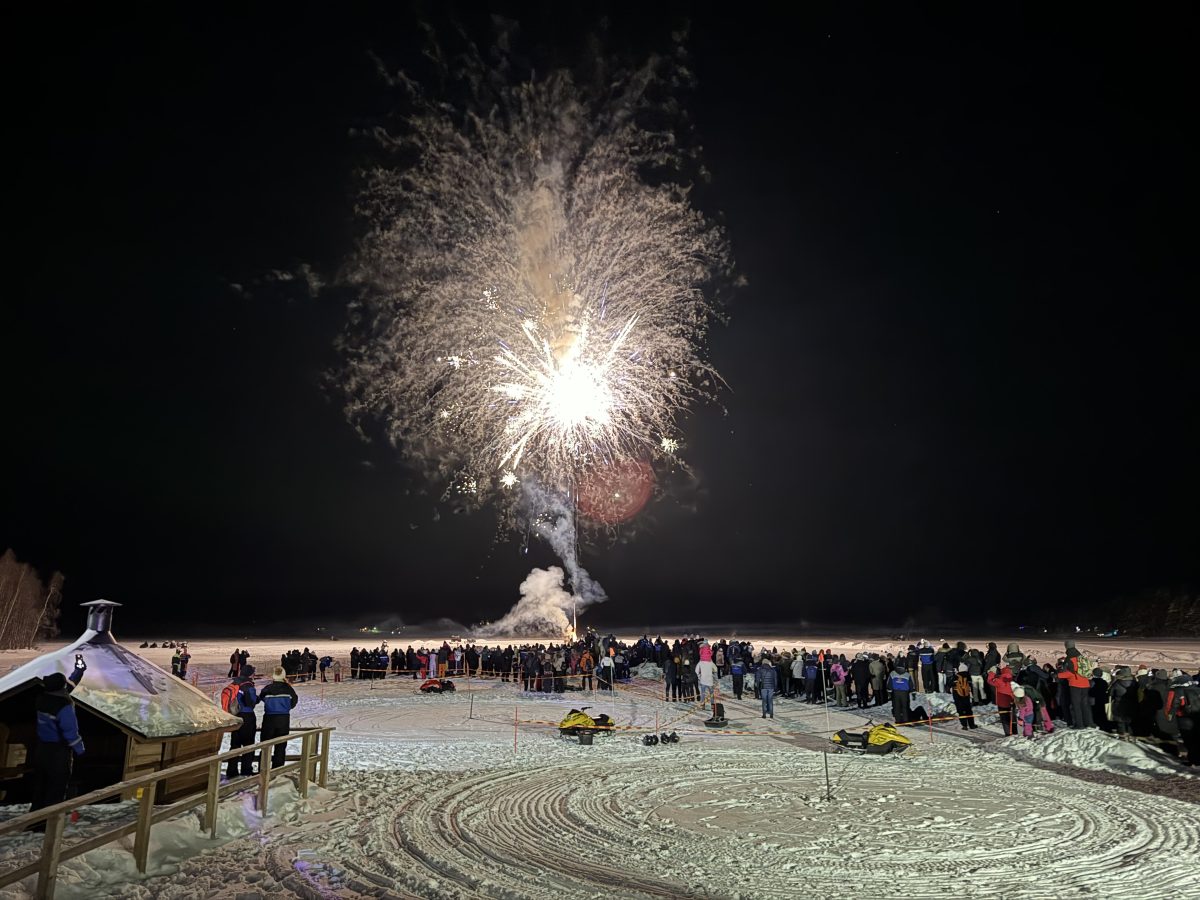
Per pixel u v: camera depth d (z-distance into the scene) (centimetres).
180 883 821
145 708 1130
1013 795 1273
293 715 2481
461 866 886
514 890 803
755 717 2327
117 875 816
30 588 8312
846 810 1168
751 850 954
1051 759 1606
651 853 943
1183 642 5822
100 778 1132
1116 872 865
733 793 1292
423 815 1133
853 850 953
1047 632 8144
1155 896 788
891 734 1694
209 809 967
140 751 1116
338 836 1012
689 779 1415
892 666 2523
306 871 862
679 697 2795
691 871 871
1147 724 1664
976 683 2364
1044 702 1991
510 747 1806
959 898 785
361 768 1526
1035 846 970
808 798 1252
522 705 2722
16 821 654
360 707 2697
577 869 878
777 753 1708
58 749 938
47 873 702
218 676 3816
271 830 1037
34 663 1151
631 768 1528
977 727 2039
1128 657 4109
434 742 1894
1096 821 1096
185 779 1188
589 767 1539
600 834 1031
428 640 9169
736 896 791
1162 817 1120
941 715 2239
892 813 1150
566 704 2734
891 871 871
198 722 1177
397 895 791
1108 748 1561
